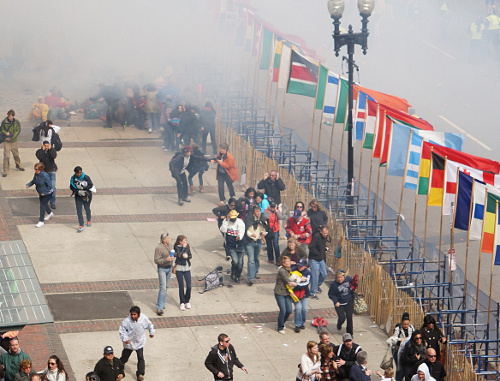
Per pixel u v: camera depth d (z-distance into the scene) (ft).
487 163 123.95
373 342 112.57
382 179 181.16
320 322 114.01
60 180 160.15
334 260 132.16
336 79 154.40
